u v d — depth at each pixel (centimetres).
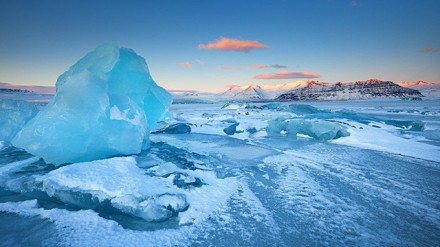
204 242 452
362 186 736
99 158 880
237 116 3069
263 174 849
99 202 571
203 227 504
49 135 803
